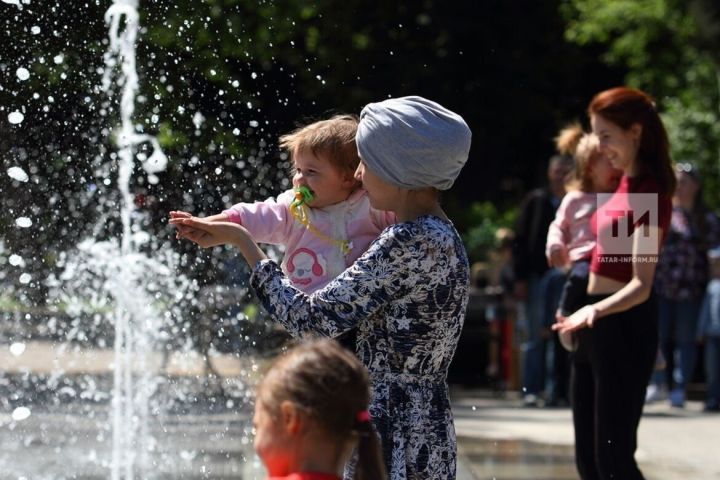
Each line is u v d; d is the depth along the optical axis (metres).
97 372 17.00
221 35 12.13
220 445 13.30
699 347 27.70
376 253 7.16
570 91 45.59
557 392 22.67
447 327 7.30
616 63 43.78
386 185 7.30
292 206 7.62
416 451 7.22
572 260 11.25
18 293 15.77
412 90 36.19
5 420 15.30
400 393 7.24
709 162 37.16
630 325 10.23
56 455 13.36
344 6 31.55
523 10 39.31
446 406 7.38
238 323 14.04
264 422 5.55
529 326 22.67
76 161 13.01
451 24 37.81
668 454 16.56
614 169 11.34
